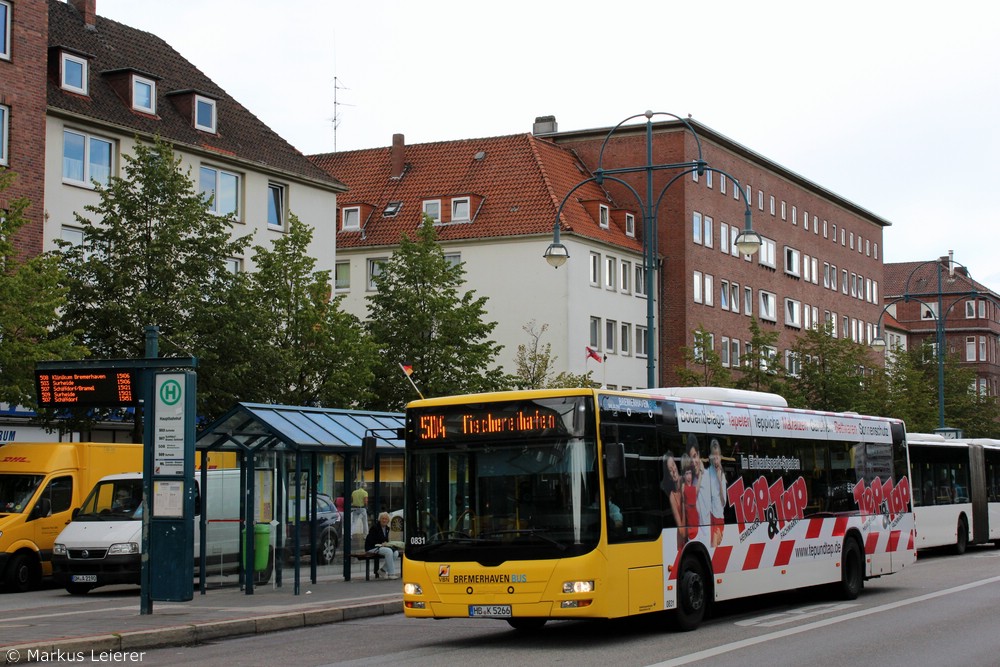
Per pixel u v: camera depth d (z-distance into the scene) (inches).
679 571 655.1
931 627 663.1
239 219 1787.6
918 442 1332.4
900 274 5196.9
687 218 2623.0
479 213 2418.8
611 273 2463.1
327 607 757.3
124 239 1262.3
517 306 2331.4
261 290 1373.0
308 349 1425.9
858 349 2314.2
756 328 2251.5
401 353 1685.5
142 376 711.7
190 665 542.9
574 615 581.6
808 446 820.0
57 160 1489.9
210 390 1250.0
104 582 952.3
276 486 938.1
